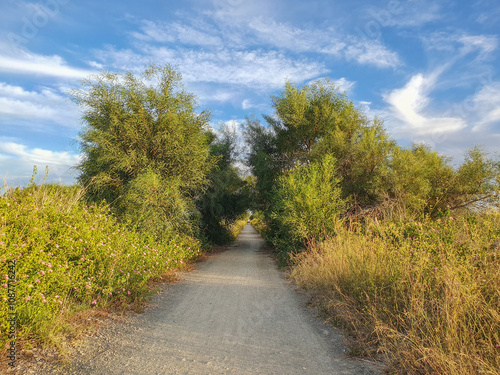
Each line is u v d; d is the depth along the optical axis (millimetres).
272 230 19484
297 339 4516
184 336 4574
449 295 3824
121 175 13008
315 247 10266
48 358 3604
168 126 12914
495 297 3848
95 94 12492
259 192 22125
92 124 12719
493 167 13742
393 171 14070
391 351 3771
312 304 6395
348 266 6652
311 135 18750
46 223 5672
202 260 14641
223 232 23328
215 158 15469
